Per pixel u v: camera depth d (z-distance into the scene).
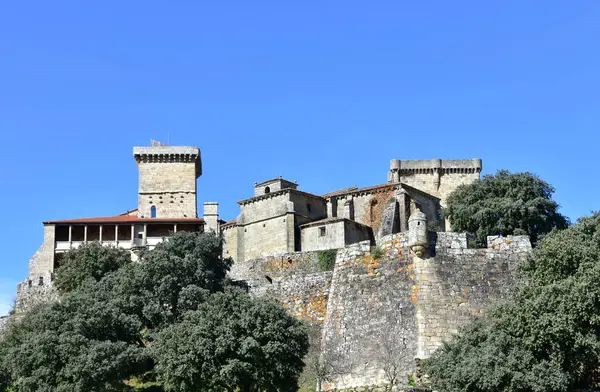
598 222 75.56
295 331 73.56
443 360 67.00
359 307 82.00
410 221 80.94
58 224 136.62
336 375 79.81
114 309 86.00
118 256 114.38
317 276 94.06
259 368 70.81
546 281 69.19
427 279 79.00
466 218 111.69
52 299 115.75
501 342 64.88
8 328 107.25
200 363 70.62
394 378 72.56
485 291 78.50
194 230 139.12
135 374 87.12
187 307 91.12
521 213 107.25
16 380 80.81
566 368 65.44
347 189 136.25
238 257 129.12
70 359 77.38
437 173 158.50
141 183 159.38
